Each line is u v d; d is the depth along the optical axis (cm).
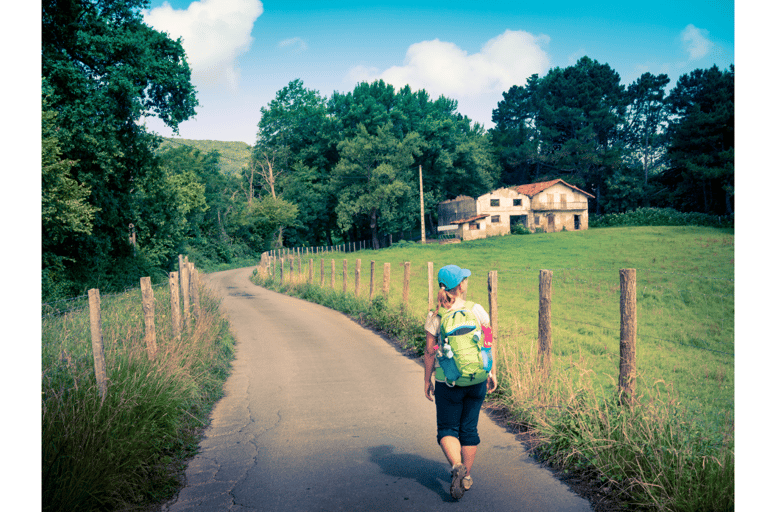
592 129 8306
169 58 2359
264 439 507
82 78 1967
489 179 8019
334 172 6181
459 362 355
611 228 5838
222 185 6569
